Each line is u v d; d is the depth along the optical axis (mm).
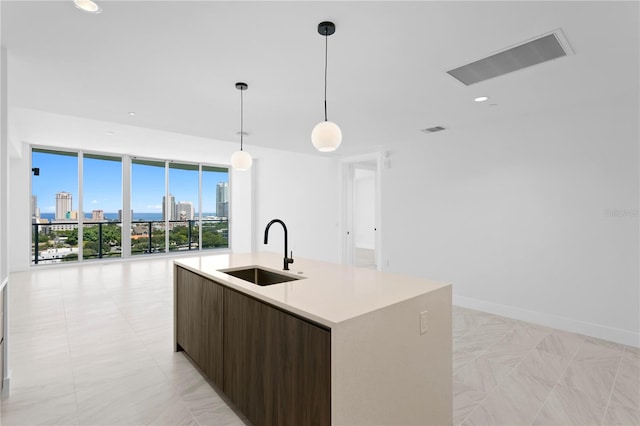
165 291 4977
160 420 1995
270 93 3006
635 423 1983
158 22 1900
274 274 2602
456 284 4406
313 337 1464
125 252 7863
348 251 6367
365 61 2379
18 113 4488
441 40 2082
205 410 2098
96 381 2426
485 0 1679
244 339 1952
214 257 3244
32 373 2533
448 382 1955
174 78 2684
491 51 2229
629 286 3076
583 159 3328
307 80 2715
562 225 3477
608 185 3182
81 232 7289
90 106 3389
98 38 2076
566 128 3430
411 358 1714
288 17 1848
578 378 2492
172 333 3361
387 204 5273
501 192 3947
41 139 6152
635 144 3027
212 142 6438
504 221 3928
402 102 3246
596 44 2115
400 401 1649
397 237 5133
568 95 3074
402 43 2123
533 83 2773
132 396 2242
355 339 1433
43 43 2133
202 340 2473
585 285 3332
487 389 2346
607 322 3201
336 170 6441
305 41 2107
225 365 2152
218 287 2260
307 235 7133
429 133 4523
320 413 1421
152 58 2344
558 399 2225
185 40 2102
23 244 6516
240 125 4109
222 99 3174
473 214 4219
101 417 2018
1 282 2186
